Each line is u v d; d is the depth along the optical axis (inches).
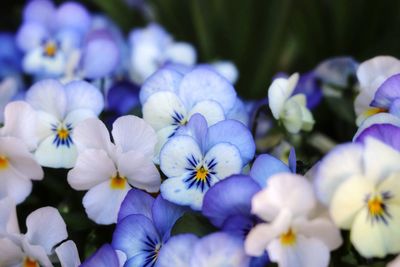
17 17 27.3
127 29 24.9
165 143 14.3
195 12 22.7
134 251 14.1
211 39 23.2
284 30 22.5
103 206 14.8
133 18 25.0
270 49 22.5
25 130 15.2
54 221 14.4
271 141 17.7
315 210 13.0
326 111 20.2
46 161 15.4
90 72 19.4
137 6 25.1
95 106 15.9
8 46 22.2
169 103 15.2
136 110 16.5
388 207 13.1
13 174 15.3
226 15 23.2
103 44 19.4
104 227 15.5
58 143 15.6
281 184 12.9
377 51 22.4
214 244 13.0
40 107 15.8
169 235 13.8
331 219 12.9
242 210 13.4
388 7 23.2
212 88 15.4
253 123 17.1
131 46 22.3
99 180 14.8
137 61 21.5
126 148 14.6
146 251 14.1
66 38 20.8
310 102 18.6
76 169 14.6
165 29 24.8
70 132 15.7
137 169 14.4
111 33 21.6
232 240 13.0
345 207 12.9
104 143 14.6
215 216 13.4
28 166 15.1
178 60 22.0
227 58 23.4
